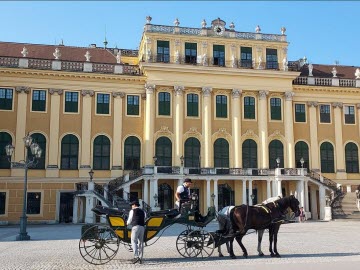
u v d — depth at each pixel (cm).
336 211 4538
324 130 5112
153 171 4294
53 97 4491
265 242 2262
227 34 4944
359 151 5159
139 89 4719
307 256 1672
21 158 4325
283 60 5003
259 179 4569
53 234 2817
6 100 4388
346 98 5209
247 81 4891
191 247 1653
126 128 4644
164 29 4803
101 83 4634
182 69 4709
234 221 1628
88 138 4516
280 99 4991
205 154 4684
